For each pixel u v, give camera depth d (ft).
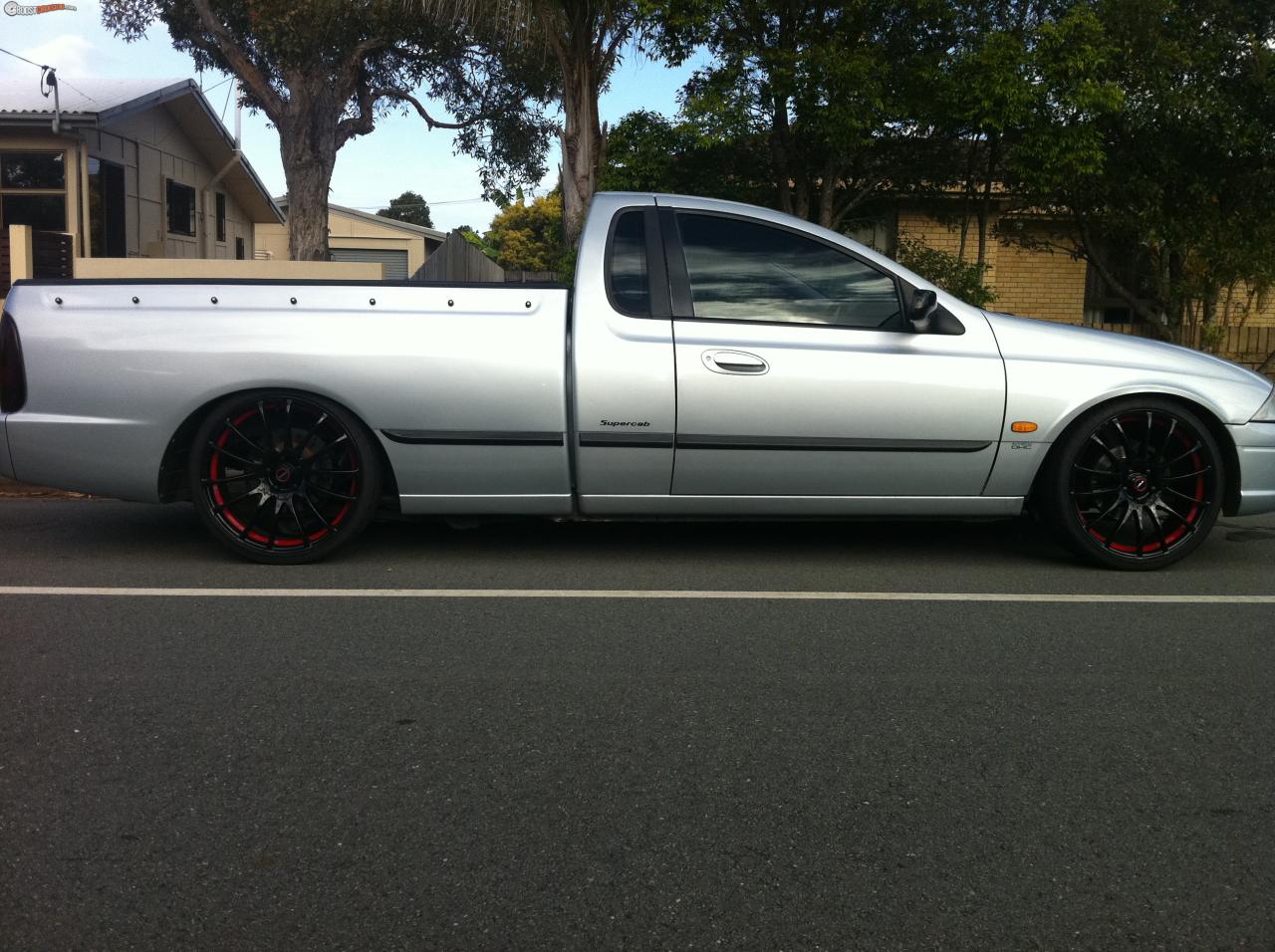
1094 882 8.49
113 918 7.89
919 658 13.53
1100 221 39.19
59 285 17.62
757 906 8.13
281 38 55.16
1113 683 12.74
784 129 36.06
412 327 17.29
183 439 17.76
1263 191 36.86
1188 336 39.96
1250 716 11.78
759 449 17.38
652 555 19.04
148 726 11.19
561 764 10.41
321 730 11.14
